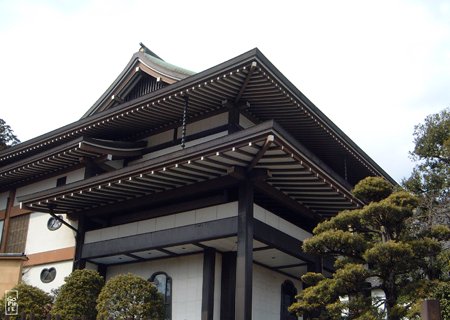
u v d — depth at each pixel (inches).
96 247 751.1
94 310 665.0
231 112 729.0
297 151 581.0
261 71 637.9
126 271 773.9
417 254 494.6
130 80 873.5
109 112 792.9
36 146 903.1
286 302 812.6
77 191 712.4
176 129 807.7
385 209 497.4
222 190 671.8
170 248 695.1
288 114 754.2
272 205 767.7
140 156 839.7
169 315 700.0
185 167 621.3
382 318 482.9
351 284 497.4
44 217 892.6
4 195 992.9
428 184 1039.0
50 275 824.3
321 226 547.2
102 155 823.7
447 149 1015.6
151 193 718.5
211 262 687.7
